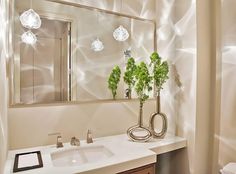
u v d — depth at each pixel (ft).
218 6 5.05
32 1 4.27
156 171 5.91
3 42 3.32
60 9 4.62
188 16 5.06
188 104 5.08
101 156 4.40
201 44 4.93
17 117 4.11
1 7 3.06
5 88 3.49
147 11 6.11
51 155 3.94
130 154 3.90
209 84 5.13
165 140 4.95
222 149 4.97
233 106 4.75
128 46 5.68
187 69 5.11
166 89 5.82
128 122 5.72
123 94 5.59
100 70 5.22
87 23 5.01
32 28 4.28
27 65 4.24
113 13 5.40
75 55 4.85
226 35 4.89
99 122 5.20
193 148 4.91
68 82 4.76
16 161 3.41
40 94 4.41
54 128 4.54
